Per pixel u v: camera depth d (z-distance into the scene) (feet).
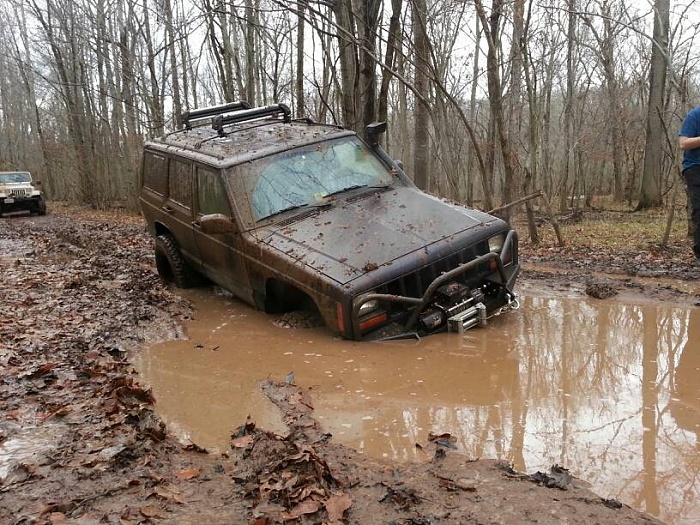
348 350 16.21
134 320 20.24
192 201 22.93
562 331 17.62
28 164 188.44
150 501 9.56
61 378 15.14
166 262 27.43
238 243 19.69
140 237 50.16
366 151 22.49
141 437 11.75
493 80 31.58
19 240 51.57
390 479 9.91
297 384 14.32
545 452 10.65
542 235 47.39
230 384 14.70
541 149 86.02
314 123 25.40
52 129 164.45
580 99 94.32
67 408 13.26
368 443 11.34
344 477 10.04
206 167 21.76
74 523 8.98
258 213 19.88
